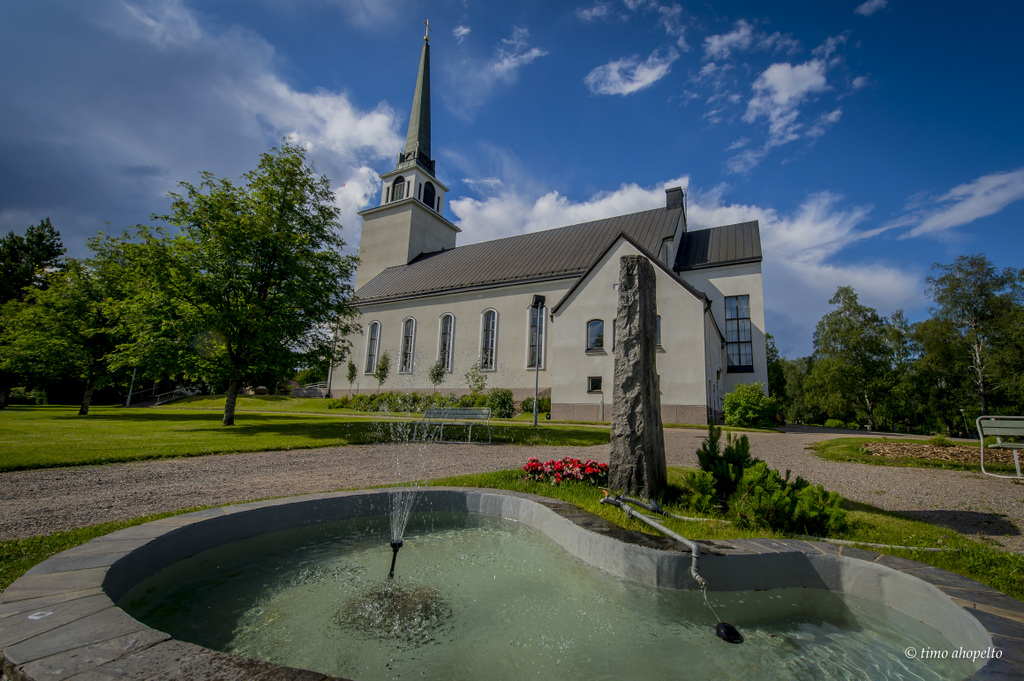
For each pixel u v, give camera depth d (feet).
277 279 56.39
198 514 13.10
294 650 8.16
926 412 118.11
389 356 116.26
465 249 131.54
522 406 90.99
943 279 109.19
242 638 8.49
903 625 9.47
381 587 10.93
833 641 8.89
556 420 76.02
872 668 7.91
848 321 123.54
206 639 8.39
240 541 13.30
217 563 12.13
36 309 80.79
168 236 52.90
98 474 24.80
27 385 127.24
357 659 7.92
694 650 8.48
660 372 71.15
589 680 7.42
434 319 110.52
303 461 30.63
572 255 103.19
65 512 17.21
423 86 155.63
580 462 22.04
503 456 33.78
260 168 57.21
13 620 7.02
